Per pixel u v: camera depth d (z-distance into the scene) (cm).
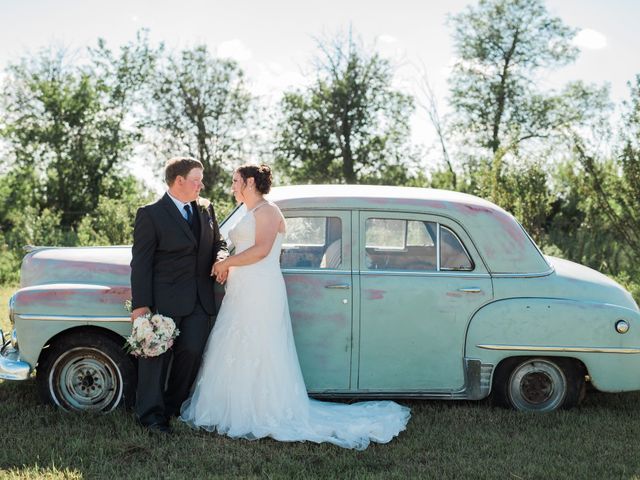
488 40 3775
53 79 3741
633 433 478
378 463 411
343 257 489
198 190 466
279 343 457
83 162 3772
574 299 499
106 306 472
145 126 3872
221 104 3847
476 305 491
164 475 388
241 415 450
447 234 499
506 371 506
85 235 2020
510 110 3750
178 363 468
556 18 3722
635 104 1385
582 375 511
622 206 1453
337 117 3791
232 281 460
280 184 3938
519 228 510
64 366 482
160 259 458
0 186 3775
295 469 397
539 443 451
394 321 486
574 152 1509
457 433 466
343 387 488
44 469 392
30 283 502
